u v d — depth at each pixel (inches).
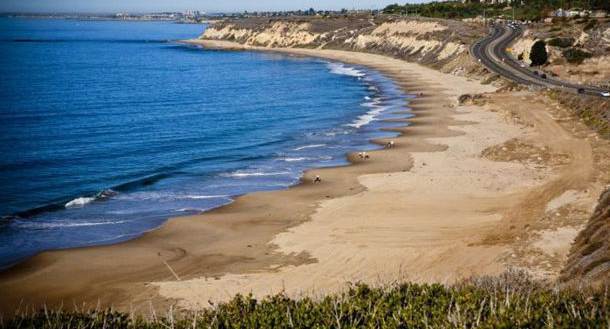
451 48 4985.2
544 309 455.2
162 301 916.6
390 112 2832.2
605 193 1211.2
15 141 2252.7
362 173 1715.1
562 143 1894.7
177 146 2203.5
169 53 7263.8
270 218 1342.3
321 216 1336.1
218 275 1022.4
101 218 1382.9
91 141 2281.0
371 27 7190.0
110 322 502.9
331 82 4215.1
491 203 1360.7
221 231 1266.0
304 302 505.0
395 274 973.8
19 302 946.7
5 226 1321.4
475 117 2536.9
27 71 4928.6
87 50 7465.6
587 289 620.7
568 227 1112.8
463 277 887.7
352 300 495.5
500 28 5497.1
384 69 5032.0
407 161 1834.4
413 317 461.1
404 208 1360.7
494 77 3572.8
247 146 2182.6
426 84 3848.4
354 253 1096.2
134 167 1889.8
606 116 2091.5
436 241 1131.9
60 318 502.3
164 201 1515.7
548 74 3484.3
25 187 1649.9
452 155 1883.6
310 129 2482.8
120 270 1064.2
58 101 3302.2
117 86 4055.1
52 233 1278.3
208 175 1777.8
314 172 1754.4
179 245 1190.9
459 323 433.4
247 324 472.1
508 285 634.2
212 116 2869.1
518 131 2191.2
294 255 1105.4
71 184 1688.0
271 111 2994.6
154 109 3080.7
